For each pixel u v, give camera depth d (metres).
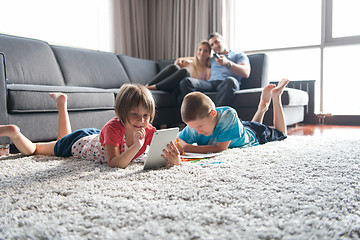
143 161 1.35
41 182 0.98
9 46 2.43
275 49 4.27
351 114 3.91
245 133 1.68
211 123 1.47
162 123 2.98
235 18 4.31
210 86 3.17
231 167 1.15
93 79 3.04
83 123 2.22
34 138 1.93
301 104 3.24
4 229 0.63
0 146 1.69
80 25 3.89
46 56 2.69
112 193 0.84
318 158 1.33
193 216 0.67
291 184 0.92
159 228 0.61
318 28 4.05
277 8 4.25
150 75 3.89
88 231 0.61
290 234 0.59
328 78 4.04
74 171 1.13
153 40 4.91
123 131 1.28
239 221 0.64
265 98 2.08
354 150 1.53
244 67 3.12
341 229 0.61
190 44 4.50
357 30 3.90
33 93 1.91
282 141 1.94
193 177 1.01
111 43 4.25
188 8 4.52
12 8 3.17
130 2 4.57
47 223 0.65
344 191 0.85
